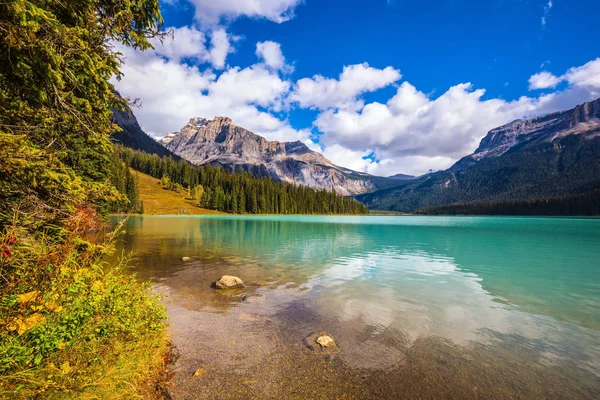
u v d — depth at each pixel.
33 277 4.84
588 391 6.46
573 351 8.31
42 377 4.06
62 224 5.96
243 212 150.62
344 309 11.53
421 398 6.13
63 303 5.14
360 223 90.00
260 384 6.42
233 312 10.91
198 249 27.30
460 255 26.20
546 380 6.87
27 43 4.85
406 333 9.36
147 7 7.23
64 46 5.54
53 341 4.52
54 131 6.14
